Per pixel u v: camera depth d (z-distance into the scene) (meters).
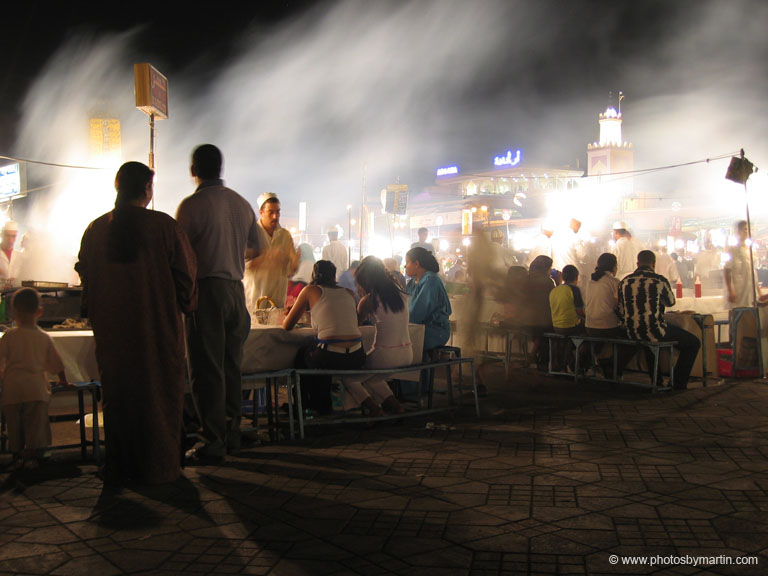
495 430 6.04
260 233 5.37
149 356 4.35
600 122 106.06
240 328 5.22
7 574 3.13
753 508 3.90
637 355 9.20
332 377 6.57
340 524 3.70
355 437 5.86
